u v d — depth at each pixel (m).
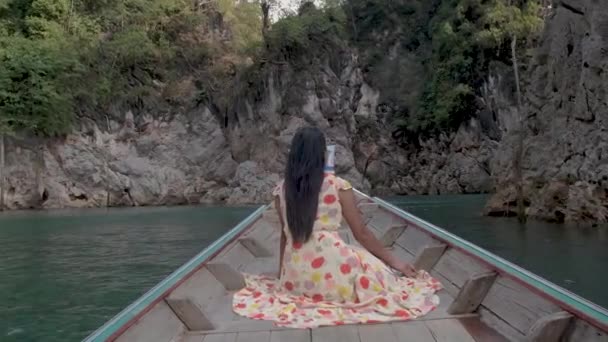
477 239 15.92
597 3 19.67
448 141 43.03
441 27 44.00
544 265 11.88
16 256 14.61
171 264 13.17
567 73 21.47
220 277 4.47
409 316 3.51
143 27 41.78
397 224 6.71
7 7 37.19
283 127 40.47
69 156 35.69
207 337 3.31
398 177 43.66
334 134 41.19
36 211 31.56
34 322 8.27
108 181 36.75
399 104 45.84
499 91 40.25
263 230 7.31
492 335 3.27
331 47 43.28
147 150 39.00
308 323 3.38
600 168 18.34
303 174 3.59
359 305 3.54
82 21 40.19
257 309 3.65
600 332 2.61
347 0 49.91
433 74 44.53
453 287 4.26
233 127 41.38
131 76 40.44
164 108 40.31
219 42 45.03
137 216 27.17
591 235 15.81
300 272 3.65
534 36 36.12
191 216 26.86
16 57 34.47
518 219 20.56
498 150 26.14
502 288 3.58
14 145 33.94
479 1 43.03
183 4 44.66
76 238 18.41
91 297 9.87
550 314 3.00
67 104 35.62
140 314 3.11
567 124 21.17
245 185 37.97
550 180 20.75
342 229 7.62
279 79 40.84
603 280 10.33
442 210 26.59
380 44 48.66
